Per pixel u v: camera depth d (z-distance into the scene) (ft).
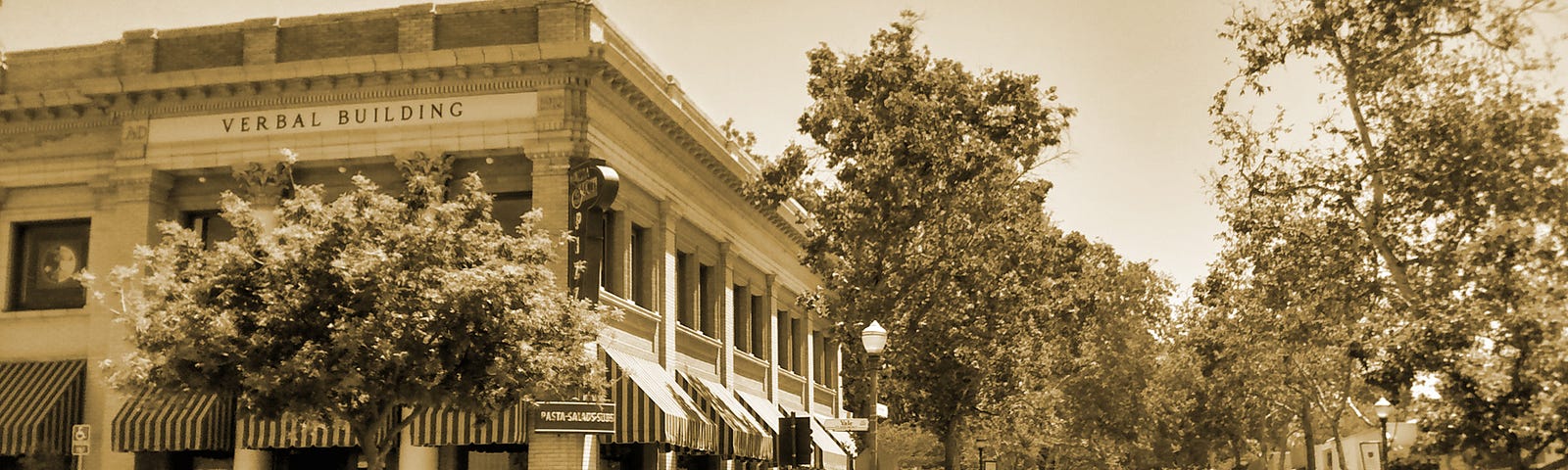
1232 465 307.17
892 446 211.82
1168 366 241.96
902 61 117.29
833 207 118.83
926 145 113.19
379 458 77.61
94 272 103.09
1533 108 94.48
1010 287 127.85
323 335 74.74
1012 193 123.44
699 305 127.85
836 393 189.37
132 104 103.35
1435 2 95.55
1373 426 132.16
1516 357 75.72
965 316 122.83
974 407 138.00
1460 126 95.61
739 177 131.54
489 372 76.54
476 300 74.59
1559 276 81.71
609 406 95.40
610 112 102.06
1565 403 71.87
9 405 99.30
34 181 105.70
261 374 72.33
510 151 98.02
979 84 116.78
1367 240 105.50
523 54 96.32
